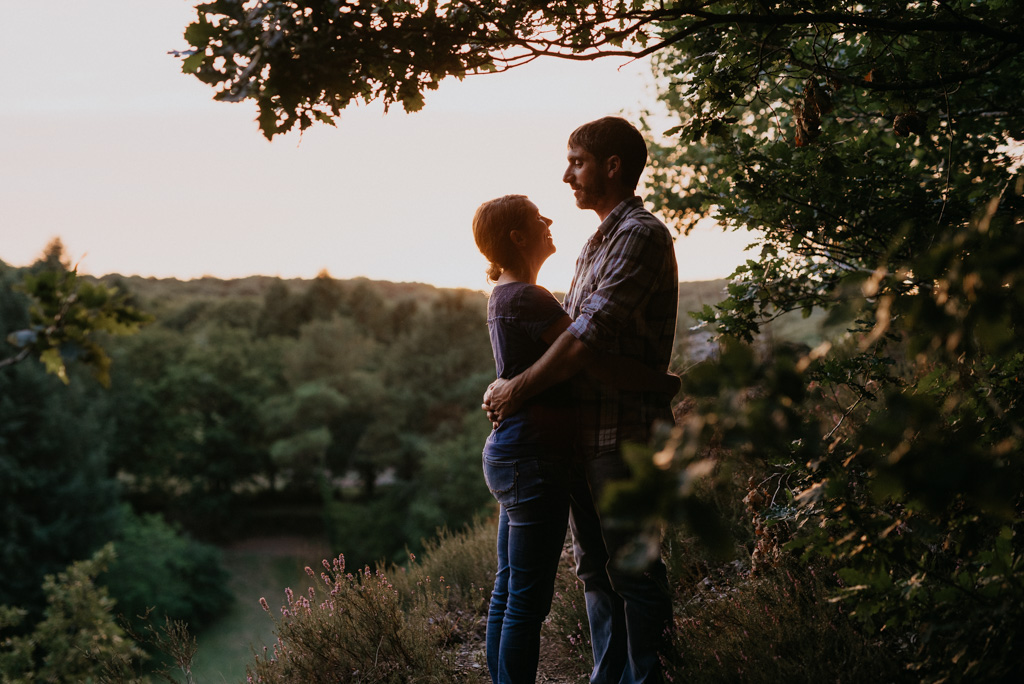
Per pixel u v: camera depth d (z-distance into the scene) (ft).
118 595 100.63
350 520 155.53
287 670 9.98
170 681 9.78
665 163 17.63
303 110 5.49
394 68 6.40
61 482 102.58
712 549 2.78
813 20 6.72
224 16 5.27
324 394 204.13
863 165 9.61
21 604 88.22
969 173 9.98
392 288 469.98
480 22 6.68
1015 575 4.88
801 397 3.12
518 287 7.79
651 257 7.32
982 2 8.18
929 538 4.82
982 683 4.75
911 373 8.68
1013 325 3.46
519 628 7.64
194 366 204.64
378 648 9.74
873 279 3.55
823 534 5.34
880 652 6.88
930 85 7.73
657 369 7.83
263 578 152.25
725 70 8.23
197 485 187.11
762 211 10.14
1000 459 3.63
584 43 6.95
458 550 14.44
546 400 7.68
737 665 7.60
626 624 8.40
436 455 159.02
